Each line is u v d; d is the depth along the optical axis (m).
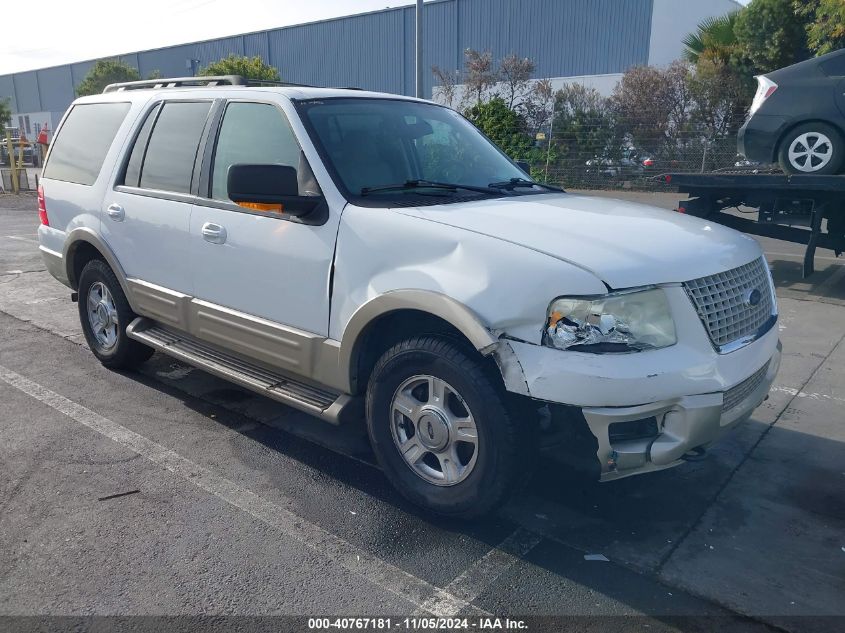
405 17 34.78
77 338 6.46
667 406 2.97
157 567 3.11
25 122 62.56
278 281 3.89
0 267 9.80
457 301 3.11
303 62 39.47
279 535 3.38
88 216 5.24
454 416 3.33
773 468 4.10
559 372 2.90
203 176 4.35
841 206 8.50
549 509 3.63
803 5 19.06
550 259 3.02
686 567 3.17
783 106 8.45
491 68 26.61
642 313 2.98
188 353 4.57
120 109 5.25
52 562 3.14
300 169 3.84
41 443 4.31
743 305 3.37
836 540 3.40
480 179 4.36
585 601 2.93
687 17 28.89
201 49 44.22
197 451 4.24
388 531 3.42
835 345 6.34
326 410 3.71
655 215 3.83
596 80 26.66
